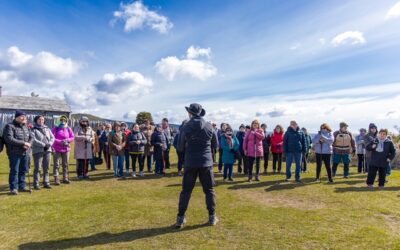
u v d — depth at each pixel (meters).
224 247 4.61
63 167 9.64
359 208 6.75
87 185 9.38
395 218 6.04
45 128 8.87
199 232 5.25
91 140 10.66
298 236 5.04
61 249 4.55
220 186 9.30
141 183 9.77
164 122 13.16
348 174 11.59
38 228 5.44
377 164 9.04
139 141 10.86
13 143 7.81
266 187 9.12
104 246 4.66
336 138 11.23
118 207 6.82
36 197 7.63
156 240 4.90
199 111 5.73
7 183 9.45
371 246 4.62
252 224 5.65
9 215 6.13
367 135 10.52
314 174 11.93
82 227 5.50
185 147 5.70
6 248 4.60
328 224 5.64
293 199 7.62
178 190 8.68
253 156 10.09
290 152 10.14
